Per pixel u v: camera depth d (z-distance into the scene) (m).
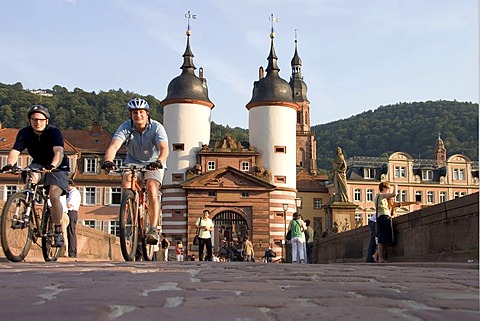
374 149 147.12
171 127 62.47
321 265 8.77
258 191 60.50
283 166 62.47
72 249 14.01
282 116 63.16
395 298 3.87
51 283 4.75
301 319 2.95
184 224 60.09
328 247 25.67
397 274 6.29
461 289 4.55
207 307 3.35
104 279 5.20
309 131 119.44
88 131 70.06
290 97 64.06
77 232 16.91
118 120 117.88
